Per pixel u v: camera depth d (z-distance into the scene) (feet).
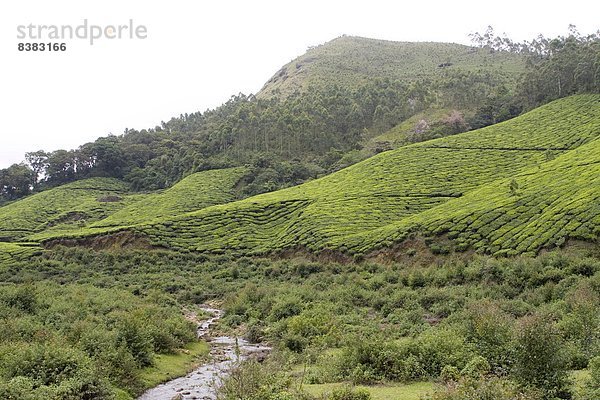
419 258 164.04
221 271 195.83
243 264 205.26
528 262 123.34
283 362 69.36
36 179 458.50
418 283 135.95
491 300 105.60
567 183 179.32
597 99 333.62
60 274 197.16
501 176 244.63
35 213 343.87
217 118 589.73
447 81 506.48
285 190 311.06
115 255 216.95
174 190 351.67
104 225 282.15
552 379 40.16
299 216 241.55
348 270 172.04
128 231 237.86
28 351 55.16
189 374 73.51
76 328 73.72
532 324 42.93
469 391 37.88
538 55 638.53
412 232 178.81
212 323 124.88
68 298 115.44
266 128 429.79
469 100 481.46
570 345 54.49
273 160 392.68
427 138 392.88
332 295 133.80
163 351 81.46
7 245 249.14
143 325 80.12
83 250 226.58
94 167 469.16
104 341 68.54
